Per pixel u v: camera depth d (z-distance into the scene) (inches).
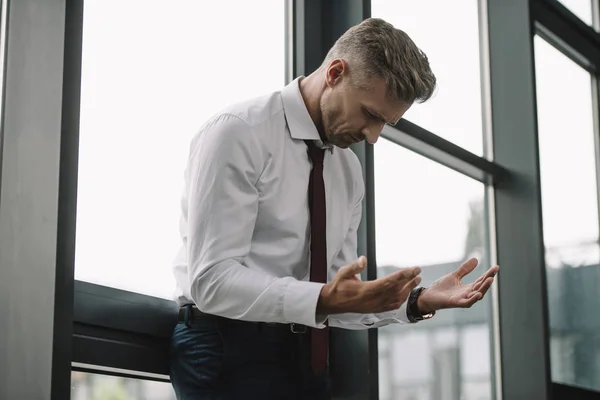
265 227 88.0
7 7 84.2
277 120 88.9
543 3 178.5
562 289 173.8
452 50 162.2
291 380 88.4
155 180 101.3
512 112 168.6
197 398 86.5
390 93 85.8
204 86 109.4
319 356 89.2
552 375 166.6
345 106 87.4
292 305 78.9
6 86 82.2
